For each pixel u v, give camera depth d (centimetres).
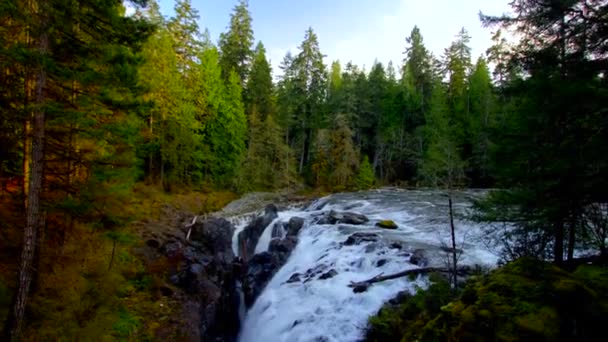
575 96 693
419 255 1277
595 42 704
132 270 1320
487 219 943
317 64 4391
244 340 1394
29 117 811
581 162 684
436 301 852
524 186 870
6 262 946
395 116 4416
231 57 4122
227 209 2638
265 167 3503
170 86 2384
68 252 1176
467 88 4166
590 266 560
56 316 881
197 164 2928
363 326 984
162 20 2408
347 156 3669
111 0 758
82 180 1148
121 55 794
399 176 4356
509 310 453
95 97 810
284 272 1602
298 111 4462
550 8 791
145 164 2819
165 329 1091
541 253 890
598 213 785
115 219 1156
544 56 802
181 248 1634
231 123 3306
